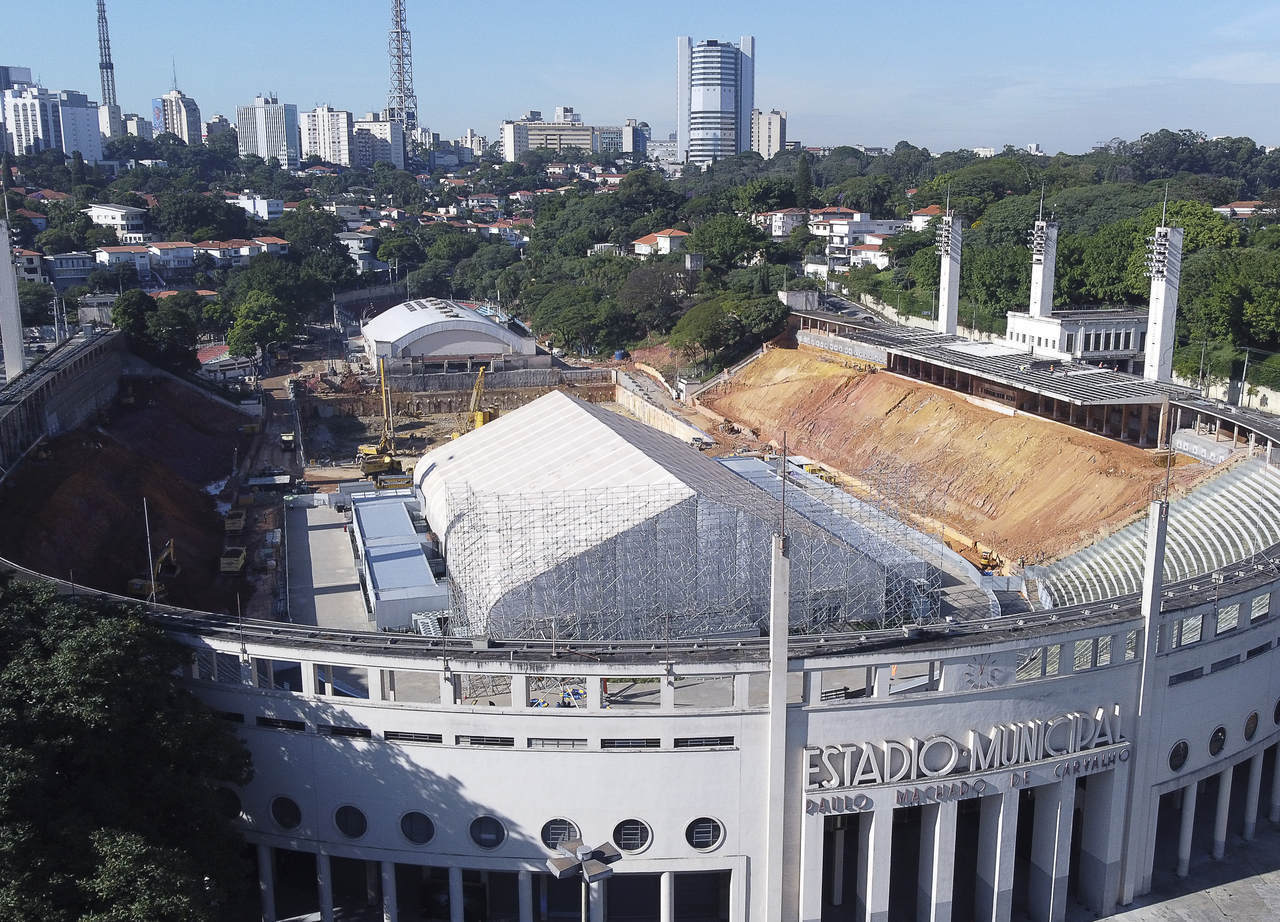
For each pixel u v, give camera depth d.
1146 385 160.75
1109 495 140.88
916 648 73.44
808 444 198.75
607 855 66.94
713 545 103.19
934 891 76.06
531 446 135.50
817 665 71.50
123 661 66.56
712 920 79.62
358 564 135.75
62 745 62.59
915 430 183.12
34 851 57.12
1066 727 77.00
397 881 81.94
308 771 75.12
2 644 66.81
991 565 139.00
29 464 146.25
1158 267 161.88
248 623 77.12
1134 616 78.25
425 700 84.56
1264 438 143.00
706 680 86.31
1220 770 84.69
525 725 72.44
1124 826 80.19
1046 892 78.81
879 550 110.94
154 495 158.75
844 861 82.38
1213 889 82.69
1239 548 118.62
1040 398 172.25
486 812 73.50
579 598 99.94
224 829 68.62
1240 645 83.81
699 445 199.50
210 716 70.81
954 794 74.50
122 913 55.91
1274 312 174.75
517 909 80.81
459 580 110.94
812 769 73.25
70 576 126.38
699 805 73.44
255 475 193.12
